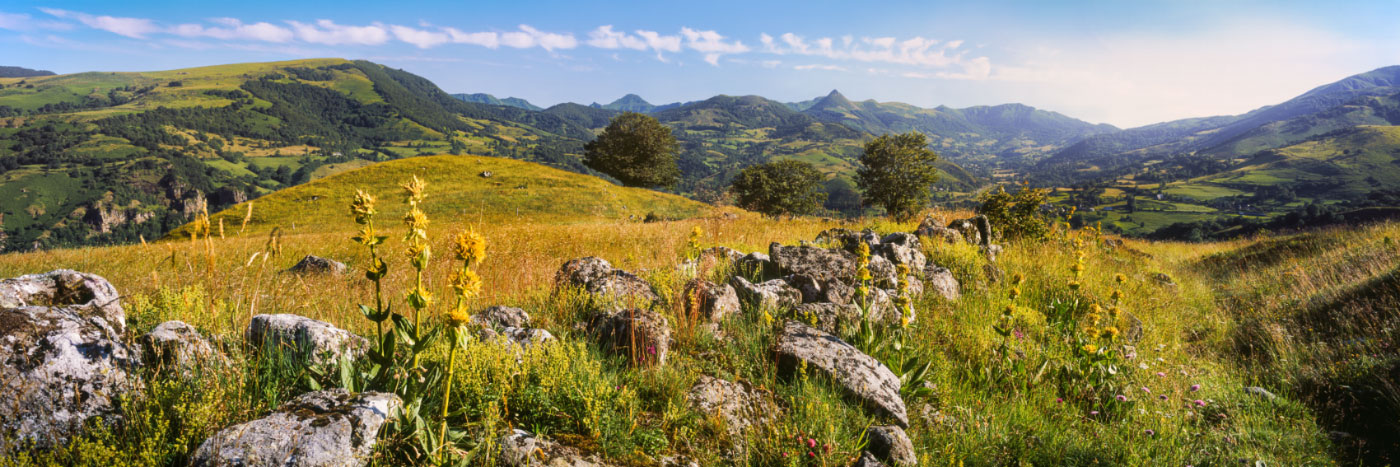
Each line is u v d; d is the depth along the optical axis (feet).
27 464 6.53
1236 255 54.03
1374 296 24.77
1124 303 29.12
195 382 8.40
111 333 8.83
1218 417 16.49
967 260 29.86
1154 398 16.81
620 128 237.25
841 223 58.23
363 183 181.78
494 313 15.10
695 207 188.24
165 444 7.27
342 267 29.19
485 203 164.66
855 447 10.97
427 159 216.54
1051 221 46.16
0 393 6.89
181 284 14.66
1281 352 21.91
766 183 211.82
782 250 25.04
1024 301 26.78
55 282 10.02
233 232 115.44
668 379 12.12
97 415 7.57
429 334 8.09
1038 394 16.52
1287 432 15.28
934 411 14.35
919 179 197.57
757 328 17.12
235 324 10.71
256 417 8.18
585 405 10.17
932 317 21.53
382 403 8.11
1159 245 76.13
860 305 19.80
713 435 11.02
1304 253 46.44
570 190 184.85
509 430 9.19
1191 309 32.42
